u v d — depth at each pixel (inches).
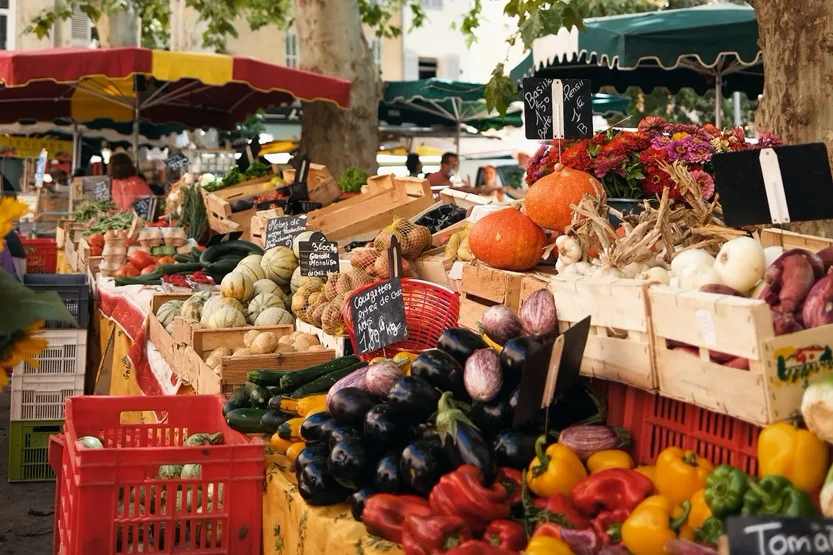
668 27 307.0
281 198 355.6
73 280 281.1
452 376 110.7
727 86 406.3
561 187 141.3
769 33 184.9
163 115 607.8
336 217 277.7
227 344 189.3
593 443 102.9
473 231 147.4
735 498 80.8
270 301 218.5
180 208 397.1
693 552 77.8
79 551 121.4
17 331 93.9
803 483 81.3
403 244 189.6
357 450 109.3
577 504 93.4
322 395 138.9
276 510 123.6
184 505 126.1
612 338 103.2
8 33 1082.7
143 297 267.0
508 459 102.2
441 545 91.7
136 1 631.8
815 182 113.8
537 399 99.7
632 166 154.1
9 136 841.5
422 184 275.7
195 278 265.1
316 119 500.4
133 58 406.0
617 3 614.5
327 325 180.2
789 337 83.7
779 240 135.9
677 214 131.2
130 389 252.7
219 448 126.3
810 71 177.8
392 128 722.8
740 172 115.0
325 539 106.5
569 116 155.3
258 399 152.4
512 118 679.1
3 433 321.4
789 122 181.2
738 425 93.0
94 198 605.3
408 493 106.0
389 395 110.8
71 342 264.4
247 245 273.1
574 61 355.6
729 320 86.0
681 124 157.0
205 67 414.9
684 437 100.7
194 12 941.8
